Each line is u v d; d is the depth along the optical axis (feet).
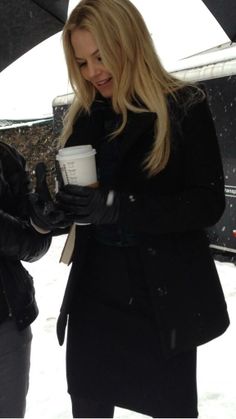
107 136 5.91
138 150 5.68
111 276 6.14
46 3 7.47
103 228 6.05
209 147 5.53
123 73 5.46
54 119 30.22
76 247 6.19
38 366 13.10
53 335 14.98
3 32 7.40
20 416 6.22
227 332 13.97
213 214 5.56
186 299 5.74
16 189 6.28
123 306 6.15
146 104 5.51
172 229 5.48
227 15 7.25
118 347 6.25
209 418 10.21
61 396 11.53
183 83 5.66
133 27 5.35
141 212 5.27
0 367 5.98
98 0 5.31
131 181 5.71
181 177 5.74
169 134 5.48
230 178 19.89
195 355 6.16
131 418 10.05
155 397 6.20
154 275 5.74
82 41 5.44
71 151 5.18
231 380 11.57
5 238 5.73
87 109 6.16
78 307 6.53
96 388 6.56
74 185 5.16
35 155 33.63
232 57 19.65
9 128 33.09
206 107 5.62
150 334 6.03
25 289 6.15
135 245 5.92
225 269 20.08
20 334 6.10
